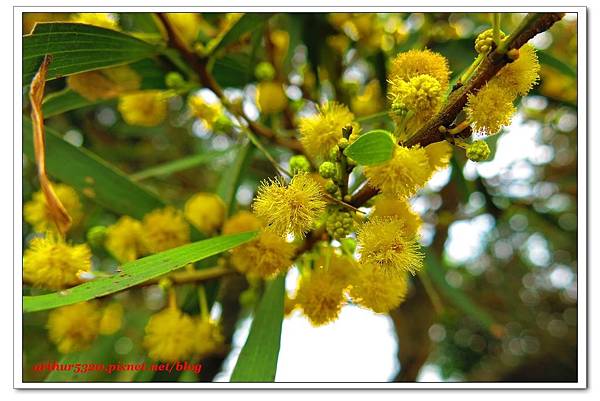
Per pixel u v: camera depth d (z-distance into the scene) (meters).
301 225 0.17
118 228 0.22
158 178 0.36
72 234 0.27
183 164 0.26
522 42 0.16
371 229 0.17
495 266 0.44
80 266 0.19
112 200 0.21
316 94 0.27
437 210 0.32
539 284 0.44
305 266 0.19
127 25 0.23
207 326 0.21
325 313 0.18
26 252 0.20
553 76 0.28
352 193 0.18
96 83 0.22
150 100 0.23
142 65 0.22
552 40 0.30
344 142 0.17
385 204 0.18
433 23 0.27
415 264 0.17
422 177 0.17
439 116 0.17
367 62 0.28
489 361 0.50
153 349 0.21
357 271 0.18
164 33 0.22
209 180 0.36
